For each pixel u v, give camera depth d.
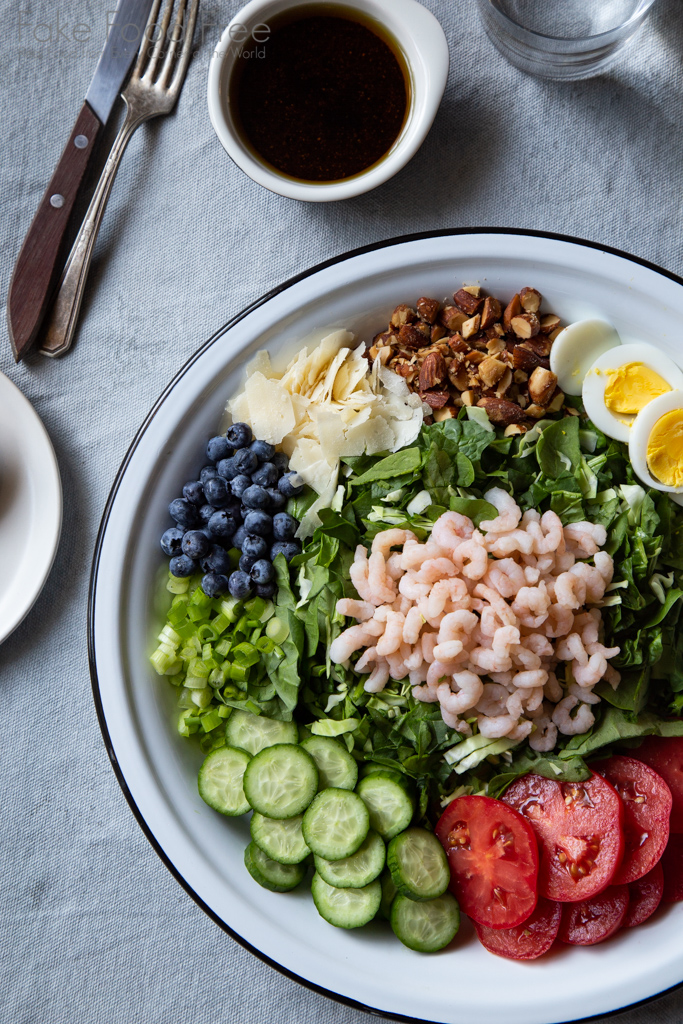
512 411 0.69
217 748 0.68
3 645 0.73
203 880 0.67
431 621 0.65
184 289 0.73
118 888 0.72
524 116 0.72
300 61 0.70
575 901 0.66
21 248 0.72
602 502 0.69
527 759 0.67
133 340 0.73
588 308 0.69
